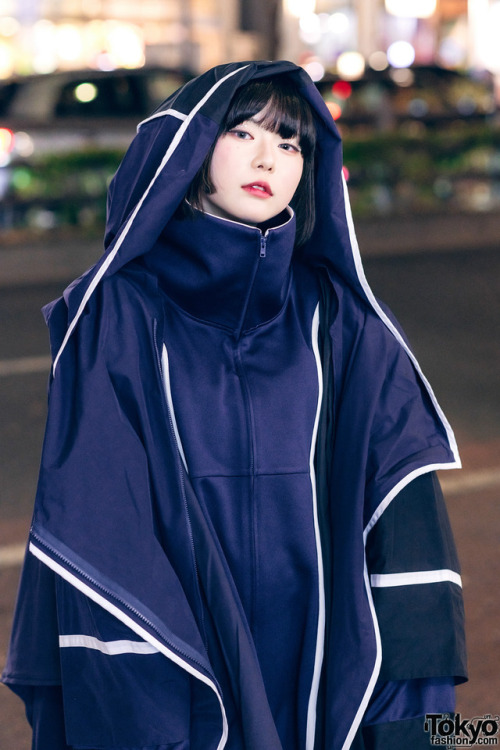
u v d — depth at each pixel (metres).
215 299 2.55
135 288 2.54
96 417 2.41
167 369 2.52
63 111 15.82
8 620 4.86
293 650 2.59
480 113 18.78
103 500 2.38
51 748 2.69
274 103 2.55
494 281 13.16
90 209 15.12
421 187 16.73
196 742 2.47
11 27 32.06
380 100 18.44
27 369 9.19
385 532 2.59
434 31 35.12
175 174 2.46
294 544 2.55
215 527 2.51
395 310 11.47
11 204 14.85
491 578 5.30
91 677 2.43
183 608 2.37
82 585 2.33
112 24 32.34
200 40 32.28
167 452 2.47
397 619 2.54
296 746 2.62
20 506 6.29
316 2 34.03
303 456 2.57
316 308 2.71
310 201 2.71
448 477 6.72
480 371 9.09
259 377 2.57
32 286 13.41
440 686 2.59
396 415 2.67
